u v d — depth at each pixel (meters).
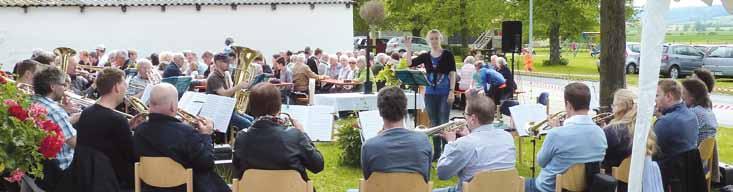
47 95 4.90
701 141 5.68
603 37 7.95
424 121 8.54
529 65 27.14
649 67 4.03
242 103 8.30
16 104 4.12
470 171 4.59
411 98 10.42
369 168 4.40
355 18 40.97
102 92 4.79
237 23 20.05
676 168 5.31
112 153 4.75
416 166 4.34
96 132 4.68
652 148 4.77
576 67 32.94
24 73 6.03
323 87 14.03
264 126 4.39
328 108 6.36
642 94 4.08
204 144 4.68
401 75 7.96
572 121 4.78
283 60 14.13
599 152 4.73
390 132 4.41
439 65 7.80
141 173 4.57
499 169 4.49
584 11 32.78
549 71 29.67
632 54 27.03
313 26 20.59
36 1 18.69
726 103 16.38
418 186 4.33
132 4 19.31
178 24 19.72
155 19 19.58
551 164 4.81
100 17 19.19
